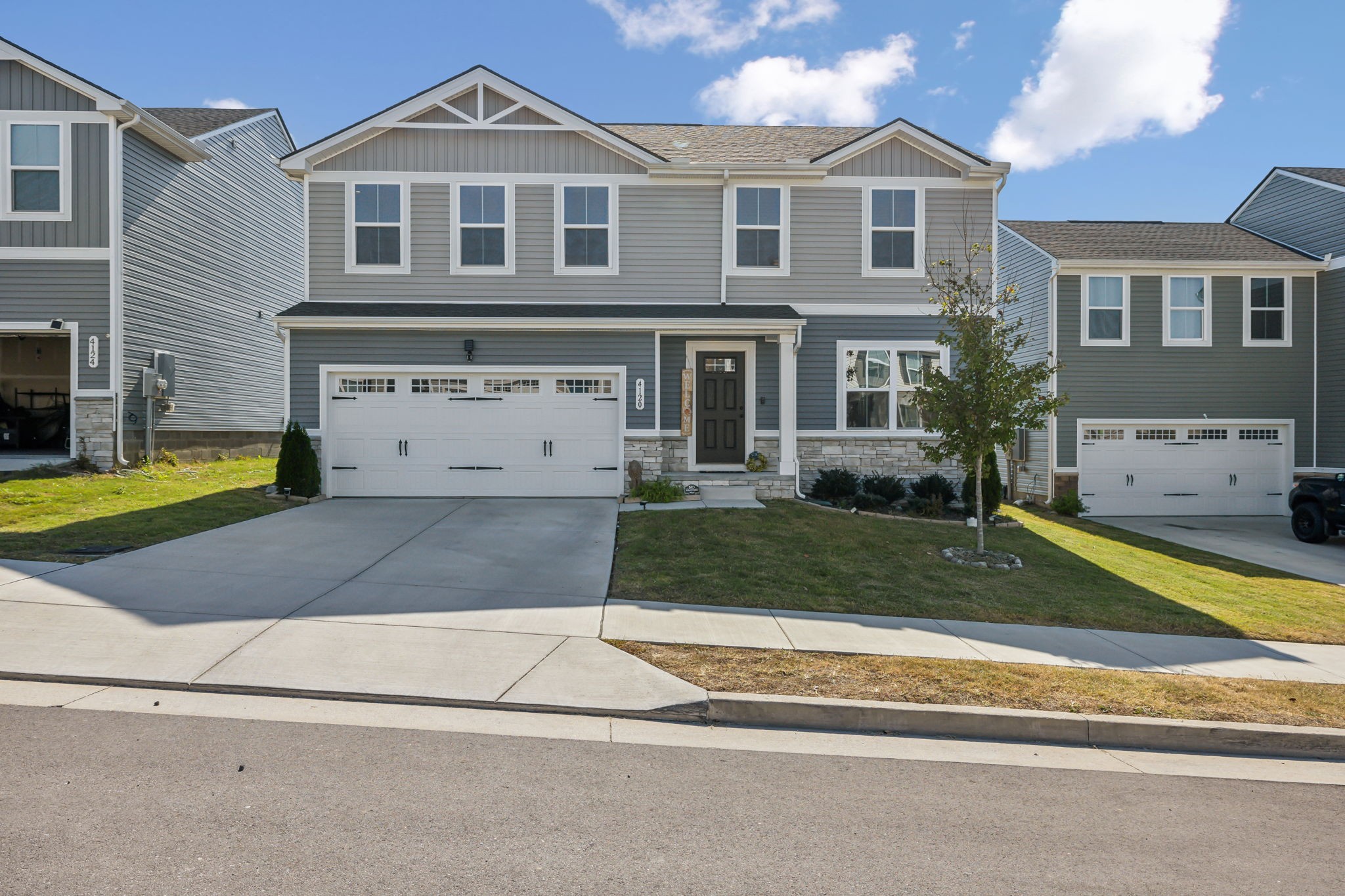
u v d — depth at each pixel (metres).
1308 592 10.38
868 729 5.42
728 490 14.48
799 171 15.06
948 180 15.45
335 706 5.31
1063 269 18.55
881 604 8.40
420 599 7.71
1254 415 18.91
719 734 5.20
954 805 4.28
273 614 7.02
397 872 3.31
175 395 16.92
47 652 5.88
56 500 11.86
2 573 7.86
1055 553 11.80
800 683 5.86
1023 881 3.49
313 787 4.09
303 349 13.97
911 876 3.48
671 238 15.25
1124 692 6.01
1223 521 18.00
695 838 3.75
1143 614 8.62
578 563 9.46
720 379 15.61
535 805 4.02
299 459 13.39
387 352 14.08
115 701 5.22
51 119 14.44
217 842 3.50
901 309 15.36
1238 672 6.79
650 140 17.03
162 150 16.28
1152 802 4.45
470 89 14.87
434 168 14.91
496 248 15.00
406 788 4.14
